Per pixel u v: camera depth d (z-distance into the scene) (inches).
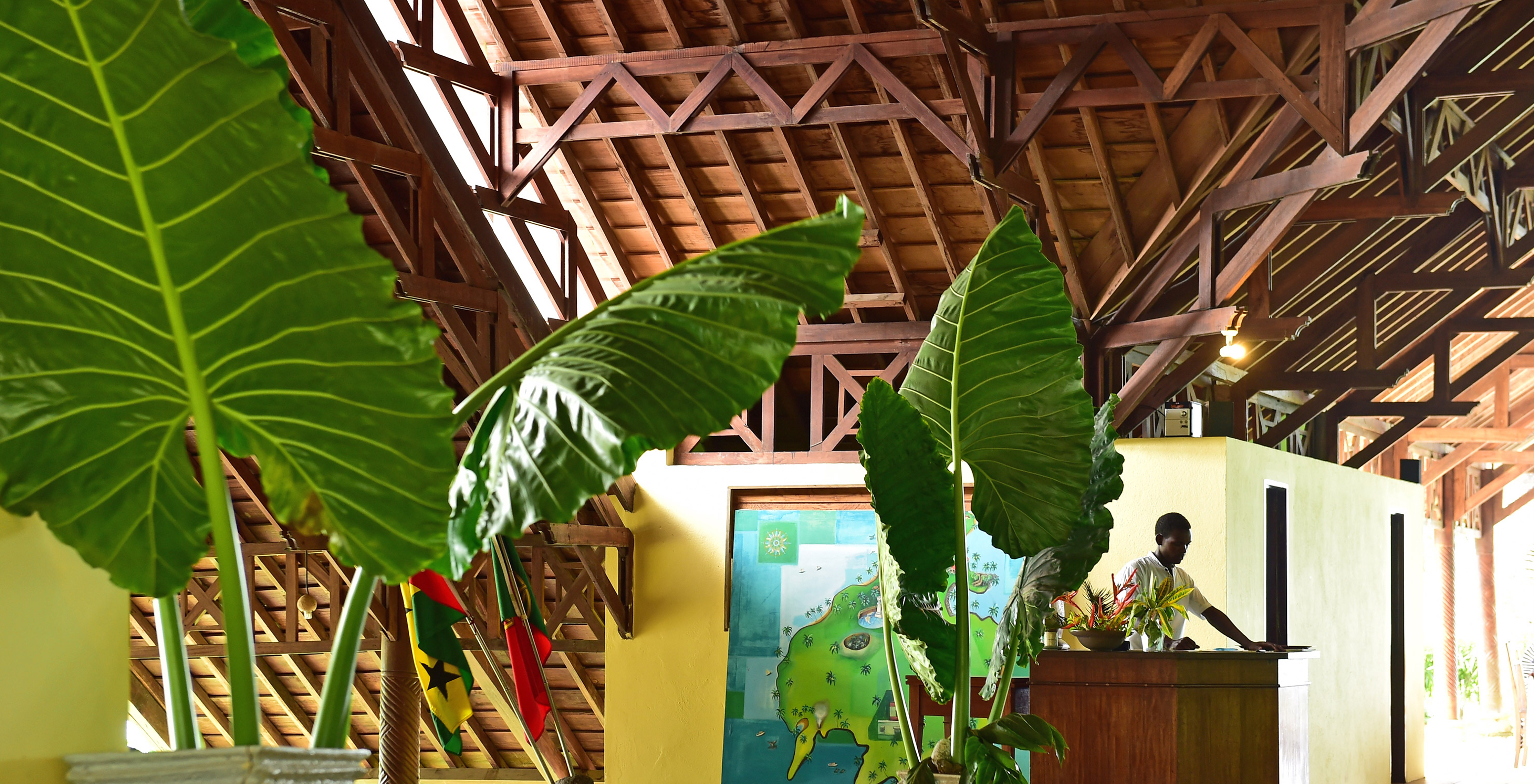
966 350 134.0
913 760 140.8
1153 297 289.7
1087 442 134.5
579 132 304.7
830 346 340.2
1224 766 173.6
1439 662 655.8
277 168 53.2
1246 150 272.8
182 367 57.9
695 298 70.4
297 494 63.2
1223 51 253.3
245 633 64.0
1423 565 451.5
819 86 279.7
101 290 54.9
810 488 344.5
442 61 285.1
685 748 347.3
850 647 331.0
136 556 62.5
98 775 61.2
